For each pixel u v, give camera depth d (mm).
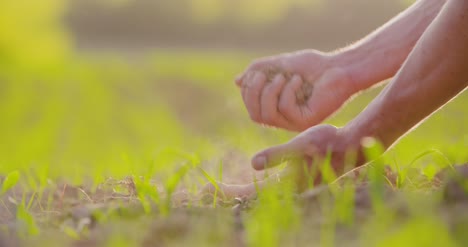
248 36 86875
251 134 6641
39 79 29812
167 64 43656
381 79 2906
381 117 2205
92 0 94938
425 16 2822
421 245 1471
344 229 1771
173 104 19141
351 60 2920
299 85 2873
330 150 2188
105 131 13172
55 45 43094
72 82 28234
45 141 10359
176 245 1761
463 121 9320
